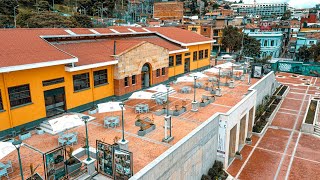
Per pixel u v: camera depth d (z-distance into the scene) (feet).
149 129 71.77
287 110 135.74
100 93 93.35
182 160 59.00
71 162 50.60
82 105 87.56
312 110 128.16
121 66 96.12
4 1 284.61
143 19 363.35
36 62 69.51
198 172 68.28
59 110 81.82
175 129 73.61
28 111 72.13
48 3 349.20
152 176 48.96
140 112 87.35
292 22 398.01
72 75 82.79
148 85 114.73
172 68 132.05
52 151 46.98
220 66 136.26
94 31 112.78
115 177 49.70
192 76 113.91
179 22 333.42
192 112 87.15
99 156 51.49
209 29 276.62
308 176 77.87
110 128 74.54
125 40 115.55
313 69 221.46
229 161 85.87
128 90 101.65
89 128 74.64
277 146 96.99
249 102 97.04
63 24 260.01
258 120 115.24
